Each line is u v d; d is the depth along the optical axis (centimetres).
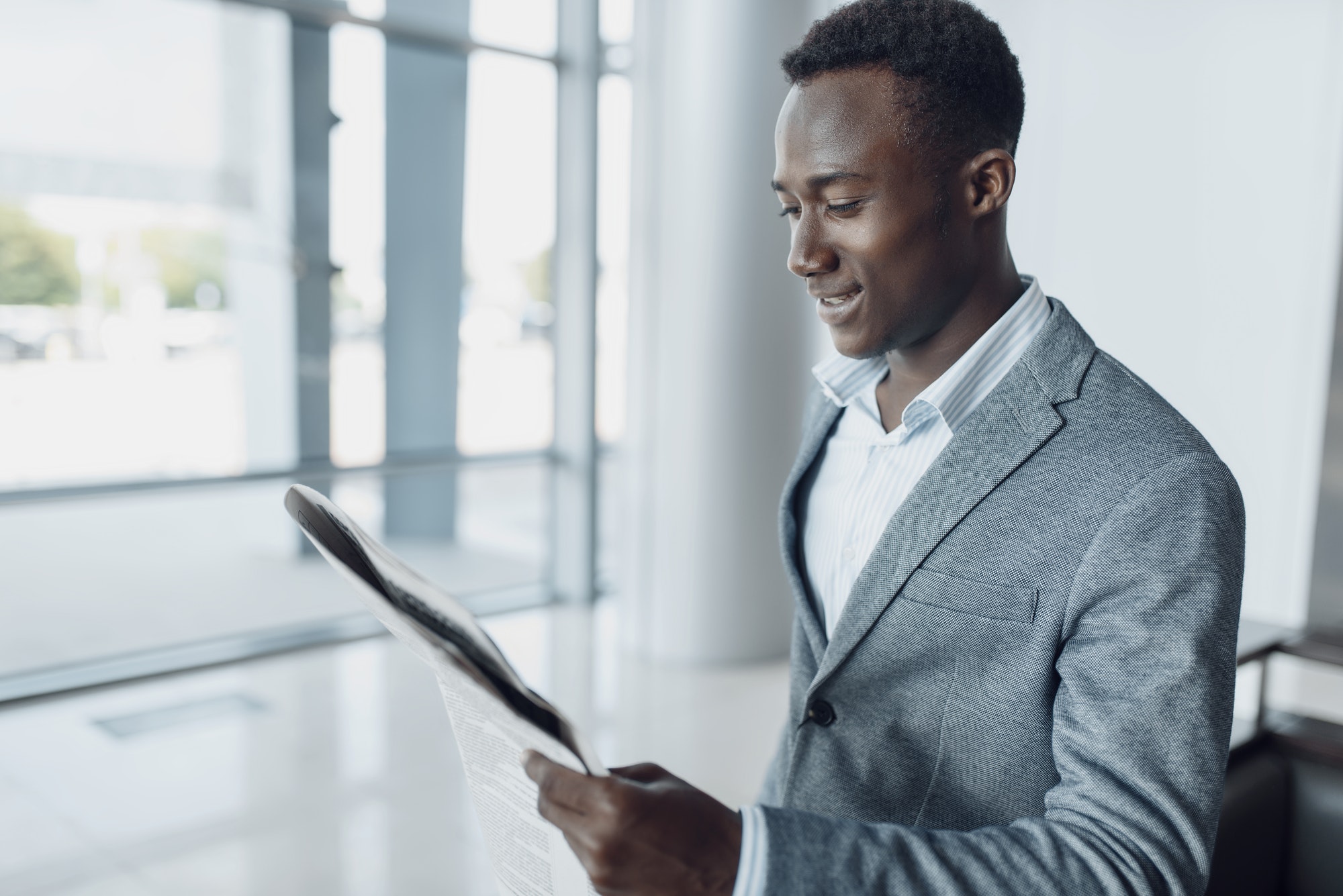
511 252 485
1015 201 433
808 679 96
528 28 472
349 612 468
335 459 460
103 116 398
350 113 446
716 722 349
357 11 438
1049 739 77
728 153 378
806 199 79
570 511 496
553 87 481
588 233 480
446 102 464
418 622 55
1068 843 65
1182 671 68
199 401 427
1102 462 75
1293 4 359
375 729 335
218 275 427
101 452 409
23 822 269
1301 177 364
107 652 411
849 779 85
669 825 57
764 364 394
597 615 474
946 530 79
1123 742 68
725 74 374
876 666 83
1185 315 395
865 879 61
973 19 77
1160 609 69
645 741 333
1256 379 382
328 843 262
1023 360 81
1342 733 151
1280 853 145
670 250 389
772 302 391
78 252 400
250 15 421
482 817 77
